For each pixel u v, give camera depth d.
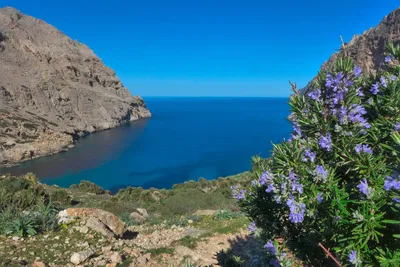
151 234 10.69
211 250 8.48
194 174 51.81
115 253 7.43
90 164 59.56
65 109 105.25
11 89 93.94
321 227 2.94
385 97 3.03
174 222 12.84
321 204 2.75
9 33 115.81
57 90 108.81
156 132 109.06
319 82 3.26
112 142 86.62
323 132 3.06
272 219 3.89
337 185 2.87
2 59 104.56
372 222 2.44
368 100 3.26
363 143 2.96
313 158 2.92
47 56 120.25
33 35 128.50
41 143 68.81
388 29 56.16
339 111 2.98
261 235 3.97
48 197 16.03
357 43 60.62
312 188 2.80
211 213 14.92
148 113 169.75
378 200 2.50
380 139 2.91
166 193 22.81
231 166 57.03
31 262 6.75
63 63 123.81
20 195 13.07
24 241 7.75
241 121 152.50
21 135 69.88
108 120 117.88
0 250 7.10
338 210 2.65
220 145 80.81
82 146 79.38
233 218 13.14
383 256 2.41
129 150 74.44
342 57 3.19
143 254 7.80
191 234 10.29
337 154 2.95
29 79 104.44
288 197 2.86
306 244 3.54
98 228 9.05
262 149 73.94
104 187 45.12
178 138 94.06
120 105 133.50
